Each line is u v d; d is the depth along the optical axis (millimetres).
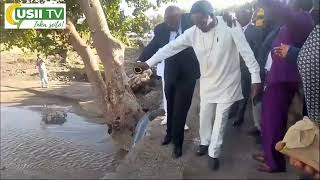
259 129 5973
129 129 11672
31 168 10656
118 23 16891
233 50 4629
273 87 4473
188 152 5883
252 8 6250
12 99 19344
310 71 3529
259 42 5949
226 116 4809
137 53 23406
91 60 13875
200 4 4492
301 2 4133
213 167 4965
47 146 12375
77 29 15398
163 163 5703
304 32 4059
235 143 5812
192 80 5363
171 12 5512
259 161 5051
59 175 10164
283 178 4535
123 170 5684
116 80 12078
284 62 4371
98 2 12750
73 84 23000
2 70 25969
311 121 3453
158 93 12227
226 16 4586
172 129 5750
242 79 6141
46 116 15336
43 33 14727
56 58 28750
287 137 3420
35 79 24359
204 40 4648
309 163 3299
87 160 11297
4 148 12102
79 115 16297
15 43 14922
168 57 4980
